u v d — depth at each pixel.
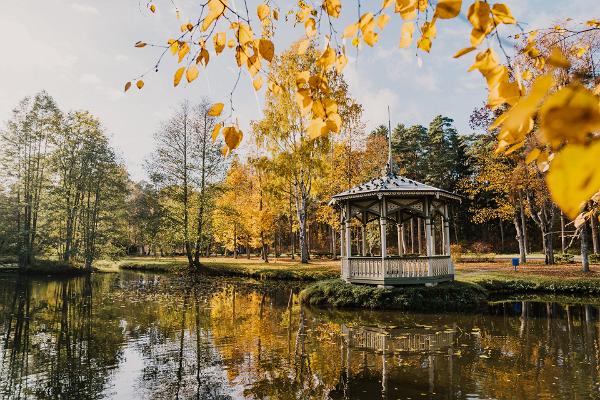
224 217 28.56
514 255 37.09
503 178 22.34
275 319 10.91
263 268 23.16
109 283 20.64
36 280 22.69
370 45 1.51
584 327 9.36
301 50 1.70
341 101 21.98
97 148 29.84
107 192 31.14
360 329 9.52
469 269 21.31
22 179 28.94
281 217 37.38
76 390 5.94
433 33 1.42
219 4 1.68
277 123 22.52
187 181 26.42
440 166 45.25
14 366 7.08
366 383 5.94
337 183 27.16
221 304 13.58
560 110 0.48
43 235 28.09
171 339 8.80
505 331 9.12
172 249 31.55
